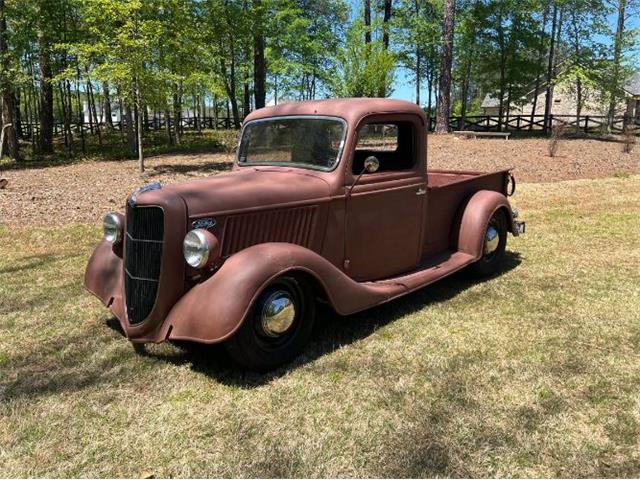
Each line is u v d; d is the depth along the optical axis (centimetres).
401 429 279
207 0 2011
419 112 440
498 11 2722
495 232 524
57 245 653
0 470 249
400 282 422
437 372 338
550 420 285
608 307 446
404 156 452
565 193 1034
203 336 305
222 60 2136
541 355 360
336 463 254
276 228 360
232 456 259
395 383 325
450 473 246
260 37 2170
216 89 1471
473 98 5728
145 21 1241
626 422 283
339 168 388
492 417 289
